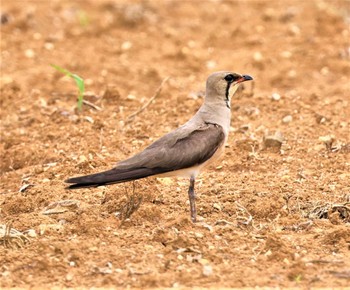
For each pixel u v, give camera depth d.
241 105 18.61
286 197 13.80
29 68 22.91
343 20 25.94
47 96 20.69
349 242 12.14
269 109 18.41
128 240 12.32
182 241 11.98
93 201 14.05
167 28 25.81
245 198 13.80
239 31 25.33
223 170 15.40
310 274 11.21
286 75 22.41
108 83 21.84
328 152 16.00
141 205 13.46
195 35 25.38
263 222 13.18
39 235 12.66
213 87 13.36
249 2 28.05
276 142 16.17
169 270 11.38
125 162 12.62
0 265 11.59
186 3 28.05
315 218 13.22
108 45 24.70
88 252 11.85
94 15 26.97
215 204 13.62
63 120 18.08
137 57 23.86
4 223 13.30
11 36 25.06
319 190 14.21
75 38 25.16
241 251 11.95
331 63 23.03
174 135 12.93
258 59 23.20
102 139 17.00
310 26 25.56
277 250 11.85
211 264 11.57
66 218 13.36
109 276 11.17
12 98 19.80
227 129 13.38
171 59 23.67
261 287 10.86
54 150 16.64
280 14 26.58
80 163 15.53
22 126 18.09
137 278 11.16
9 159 16.50
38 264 11.47
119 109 18.62
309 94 19.86
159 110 18.52
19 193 14.62
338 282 10.98
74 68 22.92
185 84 21.84
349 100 19.83
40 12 26.97
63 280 11.19
